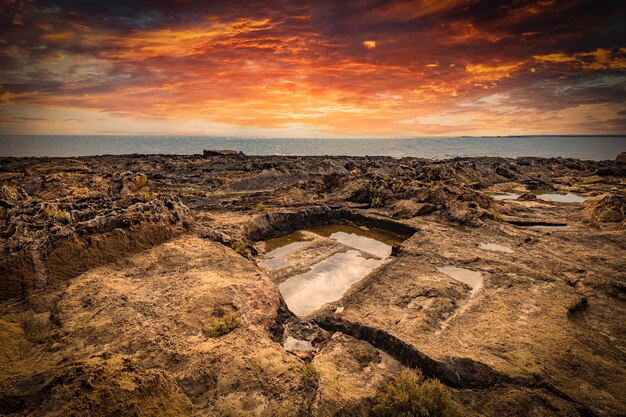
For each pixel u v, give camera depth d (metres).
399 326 12.37
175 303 12.30
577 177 56.97
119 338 10.20
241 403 7.77
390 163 70.44
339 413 7.72
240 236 22.80
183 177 54.62
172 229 19.77
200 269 15.81
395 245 21.83
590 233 23.52
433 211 29.95
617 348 11.14
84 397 5.95
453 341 11.36
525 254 19.81
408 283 16.36
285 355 9.66
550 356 10.19
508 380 9.17
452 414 8.09
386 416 8.07
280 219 28.69
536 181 51.09
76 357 9.02
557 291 14.91
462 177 51.28
